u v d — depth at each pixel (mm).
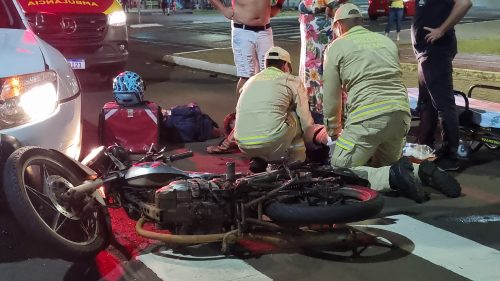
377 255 3986
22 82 4023
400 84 4906
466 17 24203
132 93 6152
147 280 3666
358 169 4953
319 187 3984
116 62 9453
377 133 4836
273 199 3912
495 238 4266
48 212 3840
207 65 12195
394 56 4887
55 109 4188
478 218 4625
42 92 4121
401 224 4496
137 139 6207
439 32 5469
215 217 3885
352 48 4816
